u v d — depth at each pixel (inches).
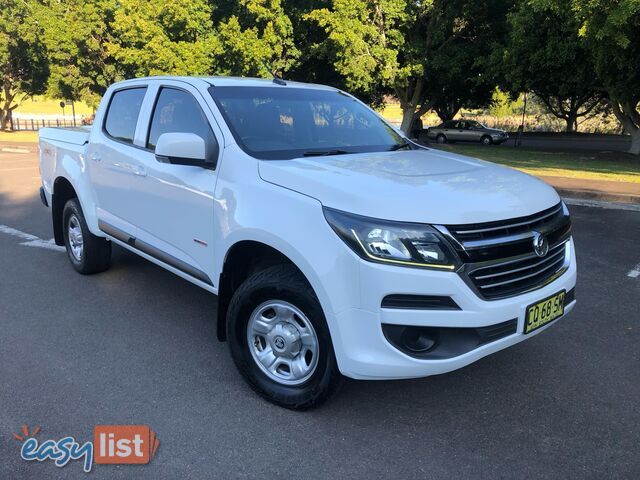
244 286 127.4
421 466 108.3
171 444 114.6
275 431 119.3
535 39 780.0
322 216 110.1
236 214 128.0
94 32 1168.8
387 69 959.6
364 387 138.3
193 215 145.2
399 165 133.6
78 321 177.9
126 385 138.0
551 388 138.7
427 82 1132.5
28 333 168.4
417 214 104.9
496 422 123.5
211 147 143.2
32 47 1413.6
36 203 397.4
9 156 820.6
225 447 113.8
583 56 755.4
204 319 180.7
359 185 113.0
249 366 131.0
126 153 175.3
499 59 876.6
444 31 980.6
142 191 166.9
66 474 105.3
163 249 162.6
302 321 121.1
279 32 935.0
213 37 987.3
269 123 149.9
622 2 486.9
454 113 1499.8
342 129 164.2
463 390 137.5
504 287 112.7
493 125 2272.4
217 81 160.2
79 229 219.9
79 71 1218.6
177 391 135.5
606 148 1043.3
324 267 108.7
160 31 958.4
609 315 185.3
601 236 292.4
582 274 228.1
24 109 3316.9
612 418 125.4
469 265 105.3
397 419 124.3
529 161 670.5
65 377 141.6
